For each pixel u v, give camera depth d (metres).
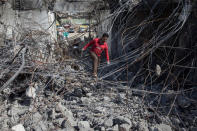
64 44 6.60
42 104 3.81
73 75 5.03
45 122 3.14
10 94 4.21
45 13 7.93
